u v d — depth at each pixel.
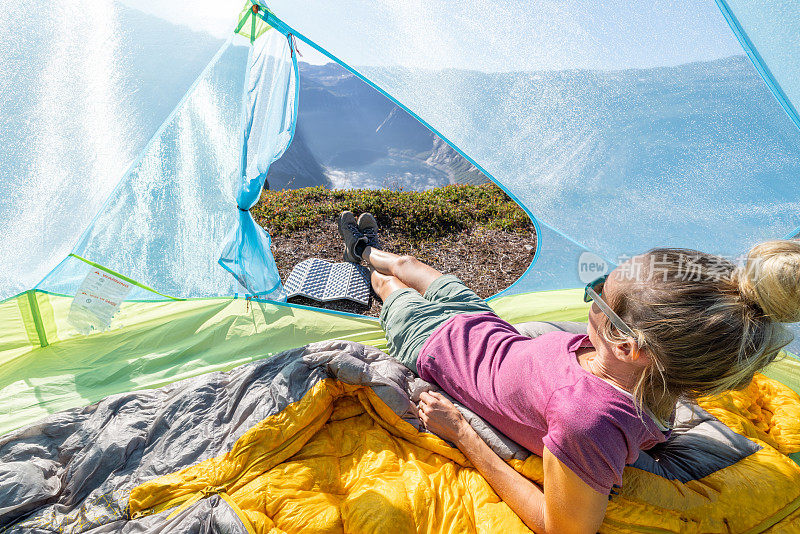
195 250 3.26
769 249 1.29
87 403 2.45
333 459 2.06
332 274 4.17
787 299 1.21
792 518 1.82
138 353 2.89
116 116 2.59
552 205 3.32
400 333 2.45
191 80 2.77
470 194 6.50
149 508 1.80
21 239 2.48
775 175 3.00
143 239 3.04
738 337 1.29
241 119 3.24
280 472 1.93
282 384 2.19
